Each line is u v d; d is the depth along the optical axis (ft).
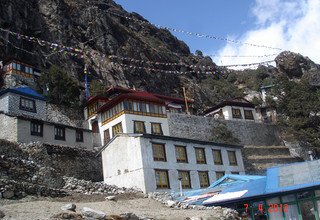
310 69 388.16
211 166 146.20
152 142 128.57
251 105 253.03
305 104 247.70
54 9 267.59
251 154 196.65
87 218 55.52
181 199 98.58
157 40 390.42
